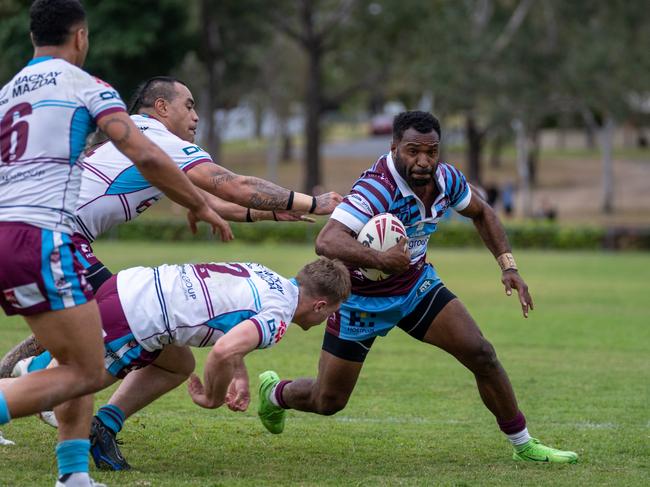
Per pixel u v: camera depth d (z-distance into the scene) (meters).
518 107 140.38
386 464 21.33
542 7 141.25
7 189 16.30
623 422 26.45
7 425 23.95
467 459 21.98
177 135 21.53
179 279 18.69
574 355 39.06
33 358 20.08
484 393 21.77
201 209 17.47
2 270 16.14
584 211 161.50
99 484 18.03
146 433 24.00
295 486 18.89
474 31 140.75
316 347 40.25
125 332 18.30
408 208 21.17
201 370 34.22
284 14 147.12
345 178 185.25
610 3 139.38
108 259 80.38
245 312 18.59
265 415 23.25
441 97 142.00
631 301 59.06
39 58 16.88
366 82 150.12
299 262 79.50
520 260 94.25
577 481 19.77
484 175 198.88
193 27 146.25
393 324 21.67
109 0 125.94
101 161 20.45
